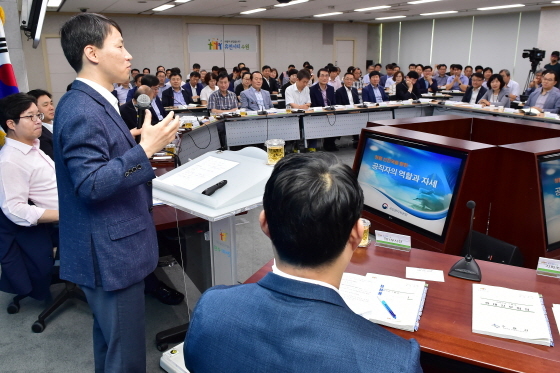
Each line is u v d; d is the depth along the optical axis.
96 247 1.30
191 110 7.16
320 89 6.81
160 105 5.07
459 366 1.09
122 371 1.44
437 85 10.55
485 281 1.30
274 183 0.61
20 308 2.55
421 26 14.78
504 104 6.53
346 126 6.56
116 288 1.33
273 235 0.60
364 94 7.31
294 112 6.05
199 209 1.27
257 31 13.74
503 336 1.04
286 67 14.49
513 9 11.27
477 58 13.34
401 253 1.50
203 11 11.37
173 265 3.07
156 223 2.00
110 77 1.30
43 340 2.25
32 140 2.29
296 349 0.54
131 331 1.43
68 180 1.30
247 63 13.79
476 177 1.60
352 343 0.53
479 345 1.02
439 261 1.44
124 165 1.19
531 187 1.54
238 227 3.67
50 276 2.34
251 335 0.57
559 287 1.25
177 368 1.92
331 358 0.52
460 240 1.66
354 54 15.77
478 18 13.05
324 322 0.55
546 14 10.41
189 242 2.27
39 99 3.01
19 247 2.26
